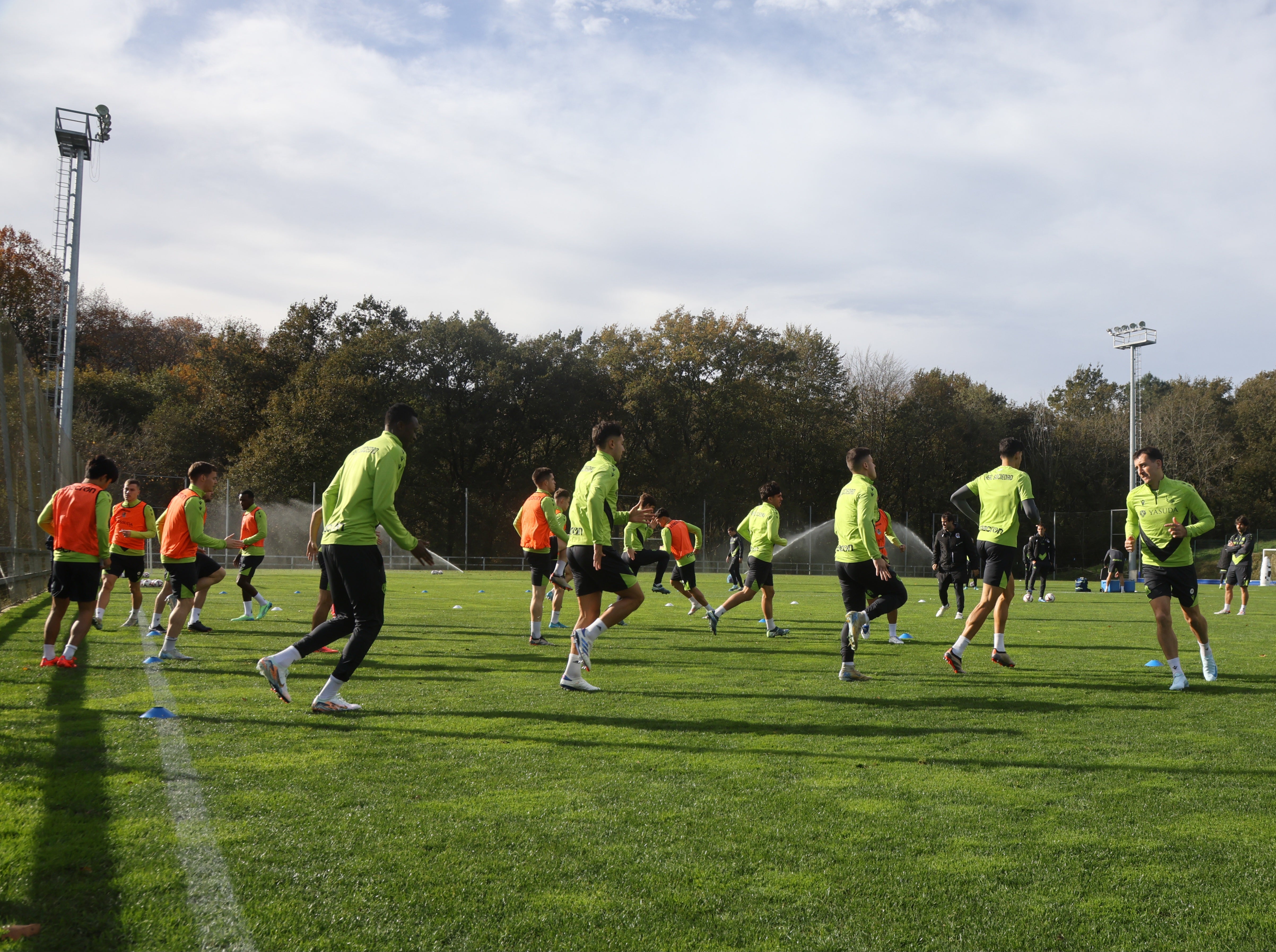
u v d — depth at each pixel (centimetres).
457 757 427
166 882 268
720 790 377
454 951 230
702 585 2538
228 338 4947
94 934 235
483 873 281
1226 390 6519
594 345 5400
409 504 4756
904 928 248
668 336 5041
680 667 766
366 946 232
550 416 5091
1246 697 627
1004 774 408
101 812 331
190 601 767
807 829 328
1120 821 341
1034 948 238
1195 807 359
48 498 1587
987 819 341
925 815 345
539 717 528
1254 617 1477
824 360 5503
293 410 4322
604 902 261
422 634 1017
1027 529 5156
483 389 4991
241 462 4250
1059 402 7181
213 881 270
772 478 5128
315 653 823
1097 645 990
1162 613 686
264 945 230
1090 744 470
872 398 5438
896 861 297
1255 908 263
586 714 539
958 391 6097
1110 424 5841
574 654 630
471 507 4878
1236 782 396
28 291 4641
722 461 4966
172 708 531
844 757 437
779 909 259
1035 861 299
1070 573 4981
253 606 1191
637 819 336
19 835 304
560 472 5041
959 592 1377
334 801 352
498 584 2483
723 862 294
